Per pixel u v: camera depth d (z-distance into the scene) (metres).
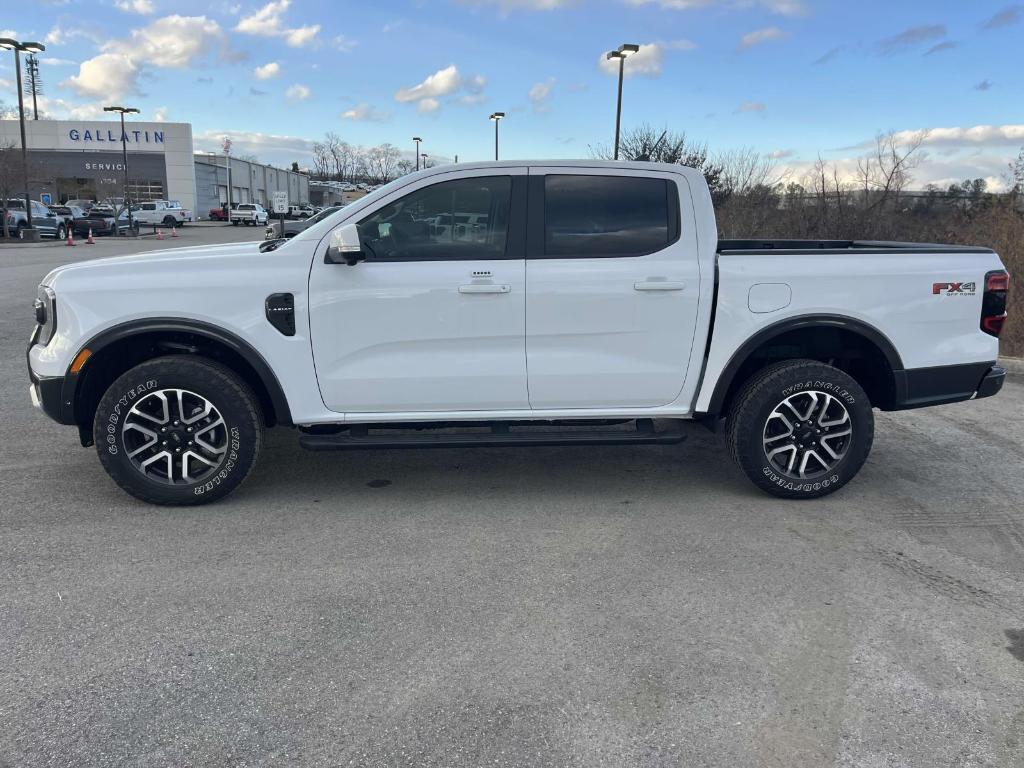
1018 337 9.20
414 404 4.23
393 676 2.74
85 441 4.38
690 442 5.71
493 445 4.24
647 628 3.08
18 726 2.45
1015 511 4.38
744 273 4.21
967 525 4.17
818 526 4.14
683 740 2.42
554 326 4.17
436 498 4.52
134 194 61.12
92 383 4.25
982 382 4.52
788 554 3.78
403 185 4.12
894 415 6.55
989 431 6.05
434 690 2.66
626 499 4.54
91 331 4.01
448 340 4.15
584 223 4.19
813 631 3.07
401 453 5.40
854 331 4.31
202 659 2.83
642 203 4.23
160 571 3.53
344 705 2.58
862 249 4.46
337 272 4.07
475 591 3.38
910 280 4.32
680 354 4.28
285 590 3.37
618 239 4.21
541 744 2.40
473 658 2.86
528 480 4.86
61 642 2.93
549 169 4.18
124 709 2.54
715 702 2.61
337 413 4.23
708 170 20.34
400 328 4.12
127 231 44.25
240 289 4.03
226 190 70.50
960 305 4.41
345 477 4.88
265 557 3.69
